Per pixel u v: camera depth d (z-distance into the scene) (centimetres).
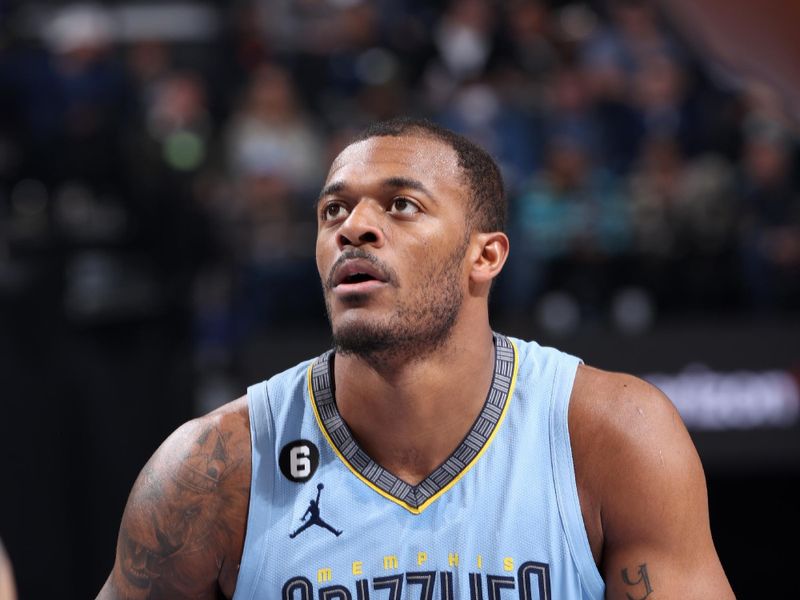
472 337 714
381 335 679
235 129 2445
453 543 697
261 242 2181
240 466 723
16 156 2134
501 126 2467
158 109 2459
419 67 2839
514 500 702
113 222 2097
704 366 2003
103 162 2134
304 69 2758
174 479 713
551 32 2880
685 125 2592
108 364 1994
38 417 1923
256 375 2008
